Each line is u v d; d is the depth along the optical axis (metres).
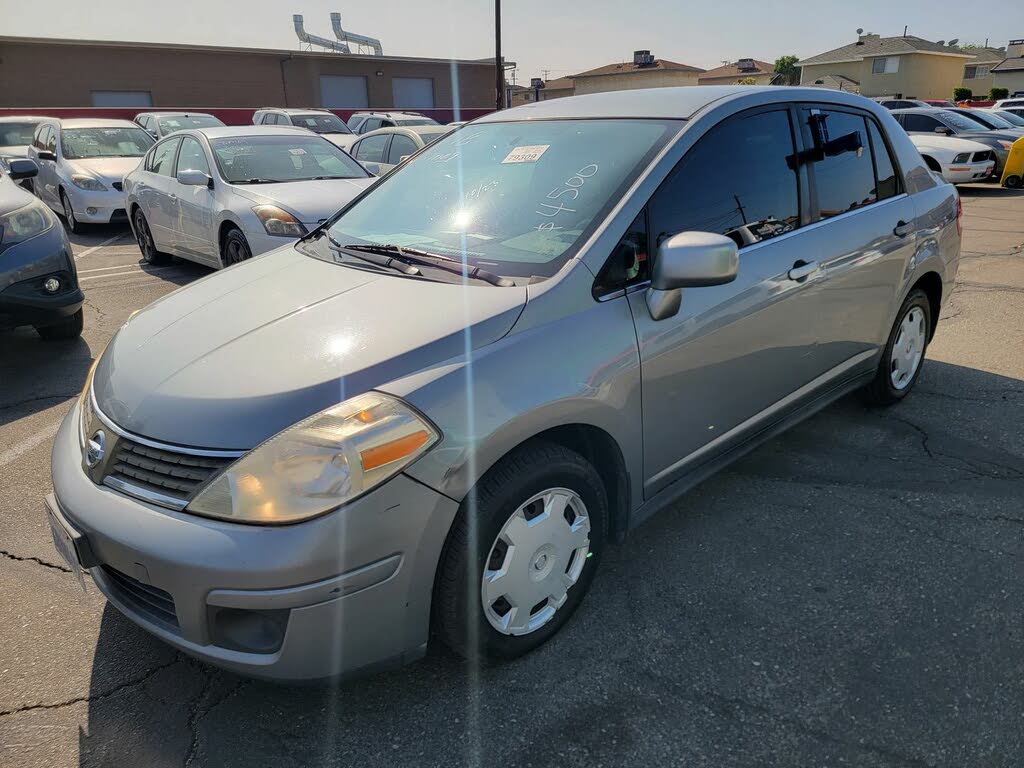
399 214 3.08
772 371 3.06
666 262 2.33
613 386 2.35
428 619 2.08
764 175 2.98
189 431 1.98
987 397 4.32
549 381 2.18
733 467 3.58
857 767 1.97
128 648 2.49
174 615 2.02
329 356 2.09
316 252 3.00
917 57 48.03
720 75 66.56
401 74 35.81
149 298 6.98
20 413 4.42
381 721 2.17
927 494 3.29
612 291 2.42
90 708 2.24
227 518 1.87
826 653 2.37
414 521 1.95
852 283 3.39
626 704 2.20
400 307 2.29
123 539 1.94
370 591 1.93
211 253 7.20
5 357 5.39
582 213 2.55
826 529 3.05
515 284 2.34
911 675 2.27
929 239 3.92
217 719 2.20
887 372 3.97
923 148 14.08
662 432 2.62
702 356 2.67
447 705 2.22
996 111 19.20
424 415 1.96
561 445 2.39
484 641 2.23
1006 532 2.99
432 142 3.59
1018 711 2.13
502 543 2.22
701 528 3.08
